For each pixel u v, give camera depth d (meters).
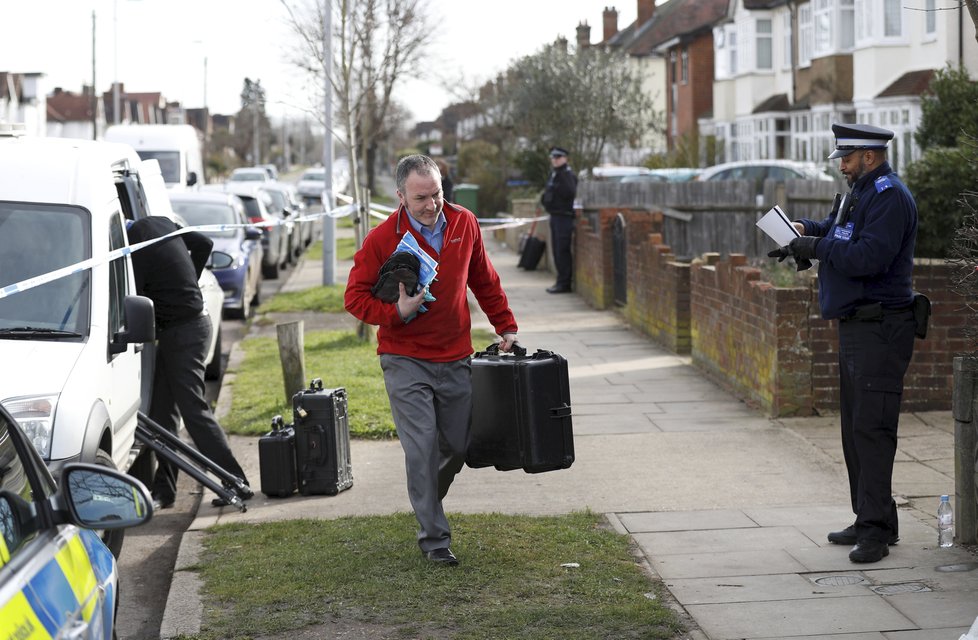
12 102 70.69
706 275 11.95
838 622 5.42
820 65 34.12
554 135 32.72
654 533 6.86
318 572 6.20
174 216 9.99
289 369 10.79
